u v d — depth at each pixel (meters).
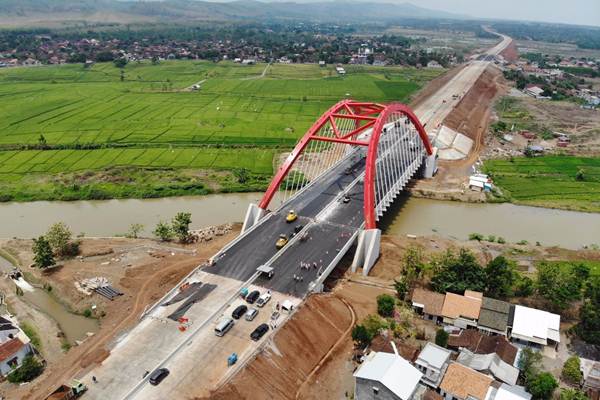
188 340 59.16
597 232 104.50
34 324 70.06
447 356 58.91
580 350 65.44
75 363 60.38
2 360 60.03
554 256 92.06
